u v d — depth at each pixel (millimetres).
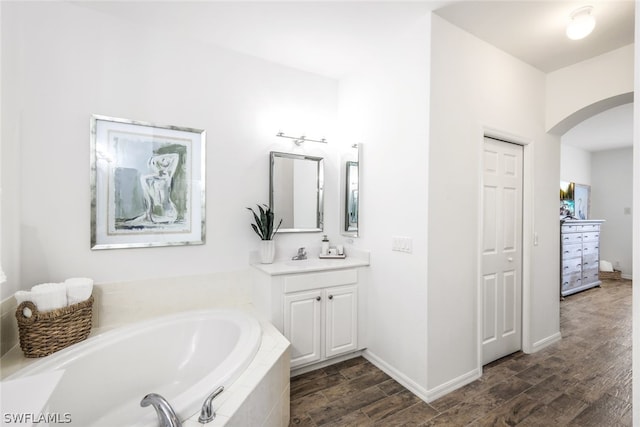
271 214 2363
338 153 2828
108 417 1478
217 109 2258
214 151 2246
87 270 1822
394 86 2145
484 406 1795
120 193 1916
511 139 2375
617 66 2268
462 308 2039
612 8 1799
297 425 1631
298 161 2627
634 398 861
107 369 1528
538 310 2600
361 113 2502
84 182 1812
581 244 4625
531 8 1817
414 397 1887
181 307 2111
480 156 2129
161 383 1718
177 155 2104
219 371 1271
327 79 2781
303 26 2016
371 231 2383
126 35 1937
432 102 1872
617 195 5680
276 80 2518
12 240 1541
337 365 2297
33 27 1665
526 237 2516
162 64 2055
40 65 1686
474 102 2109
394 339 2123
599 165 5910
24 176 1639
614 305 3936
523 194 2547
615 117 3965
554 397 1885
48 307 1464
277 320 2035
